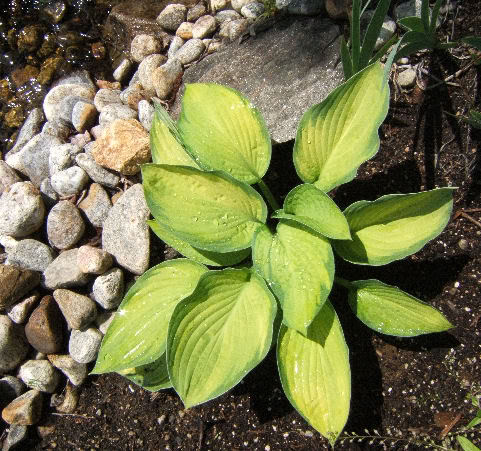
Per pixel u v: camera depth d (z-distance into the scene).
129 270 0.83
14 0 1.08
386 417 0.74
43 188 0.89
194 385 0.66
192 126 0.73
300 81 0.82
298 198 0.71
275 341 0.75
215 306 0.69
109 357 0.69
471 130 0.79
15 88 1.04
